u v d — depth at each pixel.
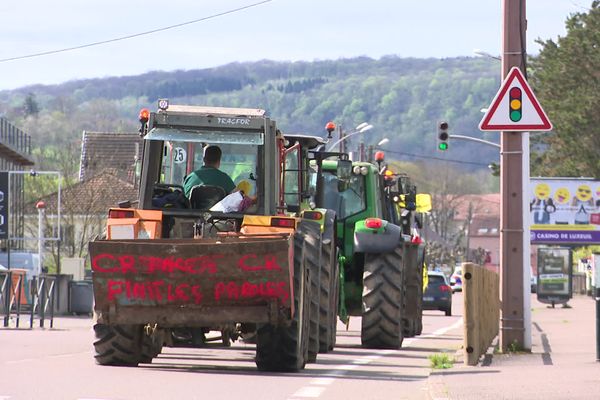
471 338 37.31
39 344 47.47
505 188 43.16
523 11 43.12
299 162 43.03
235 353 42.44
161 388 28.81
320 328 42.16
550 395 28.06
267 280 32.53
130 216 35.00
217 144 36.62
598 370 35.06
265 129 36.19
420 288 61.81
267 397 27.56
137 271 32.59
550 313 105.88
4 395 26.61
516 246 43.03
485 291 44.53
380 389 30.58
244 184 36.03
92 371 33.03
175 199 35.88
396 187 57.31
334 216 42.66
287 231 34.78
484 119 42.56
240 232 34.44
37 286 77.50
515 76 42.47
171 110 36.66
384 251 48.12
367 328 48.53
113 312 33.19
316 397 27.97
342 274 49.41
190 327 34.75
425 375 35.22
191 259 32.28
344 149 150.50
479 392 28.80
